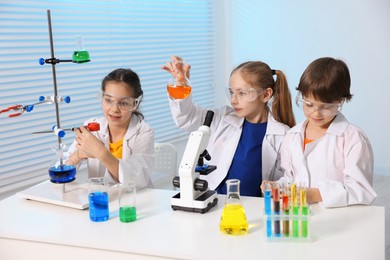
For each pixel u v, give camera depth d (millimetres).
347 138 1833
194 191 1613
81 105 3037
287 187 1425
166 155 2527
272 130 2158
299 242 1353
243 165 2168
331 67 1774
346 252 1286
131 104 1991
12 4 2562
